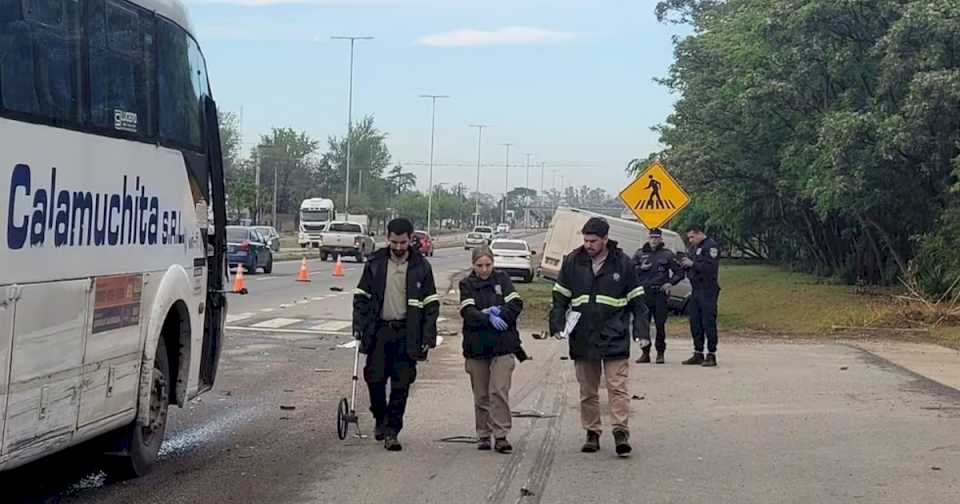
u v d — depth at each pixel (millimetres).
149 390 8312
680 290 27953
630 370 16062
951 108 26406
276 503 7871
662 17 60156
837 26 31547
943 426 11391
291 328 21250
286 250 72438
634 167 52156
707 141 41844
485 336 9844
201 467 9062
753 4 37469
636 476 8930
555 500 8078
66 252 6855
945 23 26766
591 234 9695
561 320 9766
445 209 162750
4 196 6062
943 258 26750
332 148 138375
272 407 12273
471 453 9828
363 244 57969
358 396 13156
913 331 22750
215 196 10102
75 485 8312
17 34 6246
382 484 8531
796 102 34844
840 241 45406
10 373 6160
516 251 46469
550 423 11523
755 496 8250
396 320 9828
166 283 8625
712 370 16141
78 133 7039
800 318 27125
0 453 6125
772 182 41594
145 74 8242
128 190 7879
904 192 29469
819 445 10328
